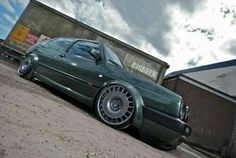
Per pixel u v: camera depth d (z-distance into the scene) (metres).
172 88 12.90
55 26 9.06
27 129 1.71
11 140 1.44
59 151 1.57
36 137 1.64
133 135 3.57
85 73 3.85
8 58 8.59
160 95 3.34
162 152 3.24
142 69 8.76
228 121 12.70
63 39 4.82
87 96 3.73
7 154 1.27
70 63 4.09
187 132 3.29
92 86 3.71
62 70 4.13
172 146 3.47
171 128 3.17
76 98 3.84
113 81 3.55
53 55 4.43
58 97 4.01
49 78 4.27
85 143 1.96
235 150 11.76
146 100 3.32
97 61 3.93
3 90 2.62
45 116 2.25
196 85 12.87
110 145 2.24
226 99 12.88
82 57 4.12
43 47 4.81
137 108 3.26
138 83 3.48
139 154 2.40
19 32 8.83
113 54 4.40
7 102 2.19
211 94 12.88
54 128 2.00
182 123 3.18
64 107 3.19
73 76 3.96
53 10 9.11
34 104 2.54
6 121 1.70
